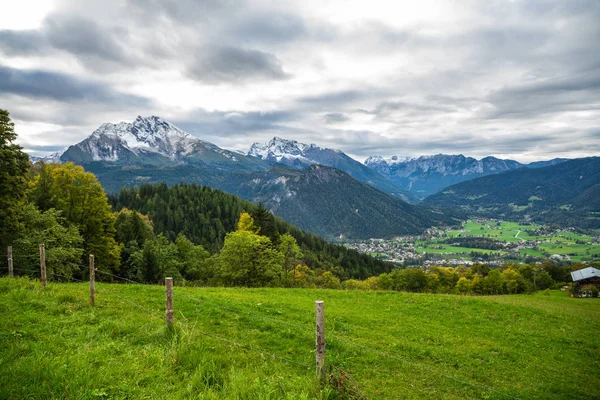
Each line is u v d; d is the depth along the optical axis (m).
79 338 11.31
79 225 47.12
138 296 19.28
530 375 14.67
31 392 7.30
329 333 17.08
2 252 32.28
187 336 11.78
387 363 13.95
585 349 19.30
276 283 58.97
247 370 10.38
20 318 12.34
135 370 9.12
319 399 7.98
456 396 11.94
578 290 87.81
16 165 33.84
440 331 19.75
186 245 74.38
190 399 7.79
